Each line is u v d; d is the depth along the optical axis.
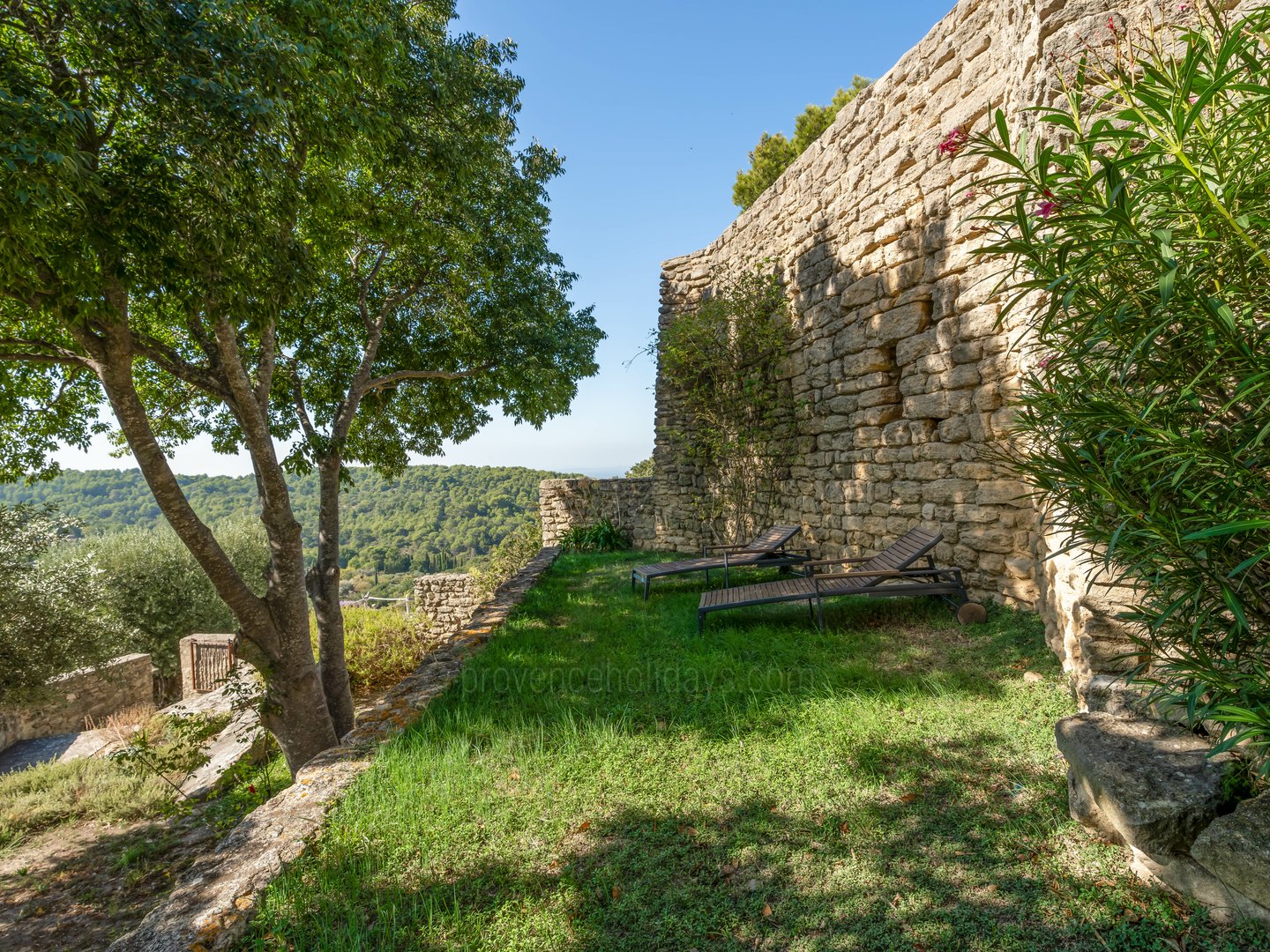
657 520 12.34
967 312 5.03
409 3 6.99
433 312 9.44
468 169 6.95
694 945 1.78
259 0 4.14
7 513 10.66
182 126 3.69
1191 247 1.40
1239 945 1.54
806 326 7.86
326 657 7.75
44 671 10.88
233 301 4.25
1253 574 1.51
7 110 2.83
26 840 6.24
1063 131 3.06
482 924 1.91
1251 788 1.70
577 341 10.29
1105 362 1.69
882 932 1.75
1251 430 1.39
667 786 2.63
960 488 5.21
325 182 4.79
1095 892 1.81
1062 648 3.48
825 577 5.02
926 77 5.51
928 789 2.46
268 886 2.13
